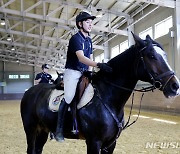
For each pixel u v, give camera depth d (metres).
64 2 15.34
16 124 10.15
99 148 3.06
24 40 26.72
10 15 20.05
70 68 3.31
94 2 15.91
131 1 15.50
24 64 40.16
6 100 35.97
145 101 15.51
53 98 3.59
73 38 3.21
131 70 3.06
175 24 13.02
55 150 5.71
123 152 5.43
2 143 6.54
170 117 11.83
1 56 36.59
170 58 13.44
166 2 12.88
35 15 15.58
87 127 3.11
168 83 2.81
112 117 3.06
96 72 3.34
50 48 28.50
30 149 3.98
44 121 3.65
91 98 3.16
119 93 3.12
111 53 22.61
